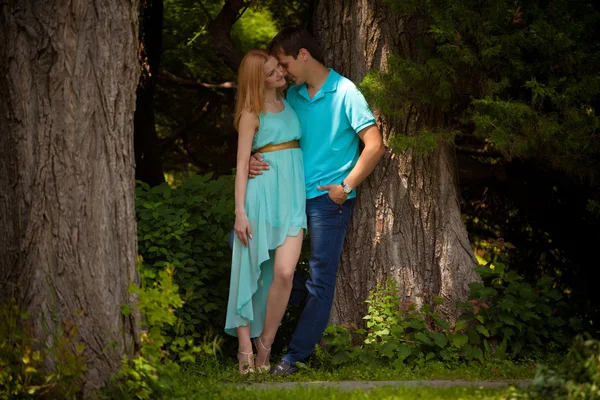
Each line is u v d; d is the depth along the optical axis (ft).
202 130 52.54
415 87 25.89
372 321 26.04
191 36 49.26
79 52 20.16
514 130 25.96
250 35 53.78
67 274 20.06
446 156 27.43
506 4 25.53
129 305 20.68
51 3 20.02
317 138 25.72
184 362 25.80
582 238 35.22
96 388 19.92
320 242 25.53
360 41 27.17
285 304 25.26
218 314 27.30
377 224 27.04
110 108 20.47
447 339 25.58
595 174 27.12
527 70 26.40
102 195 20.40
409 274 26.81
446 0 25.61
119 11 20.52
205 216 27.09
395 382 22.57
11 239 20.47
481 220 39.60
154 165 42.19
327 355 25.94
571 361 18.60
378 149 25.21
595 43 27.89
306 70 25.50
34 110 20.18
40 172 20.11
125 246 20.77
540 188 35.94
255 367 24.68
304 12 43.86
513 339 26.23
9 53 20.29
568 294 34.42
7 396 19.51
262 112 24.88
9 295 20.34
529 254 37.63
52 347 19.86
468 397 19.36
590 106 28.73
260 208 24.73
